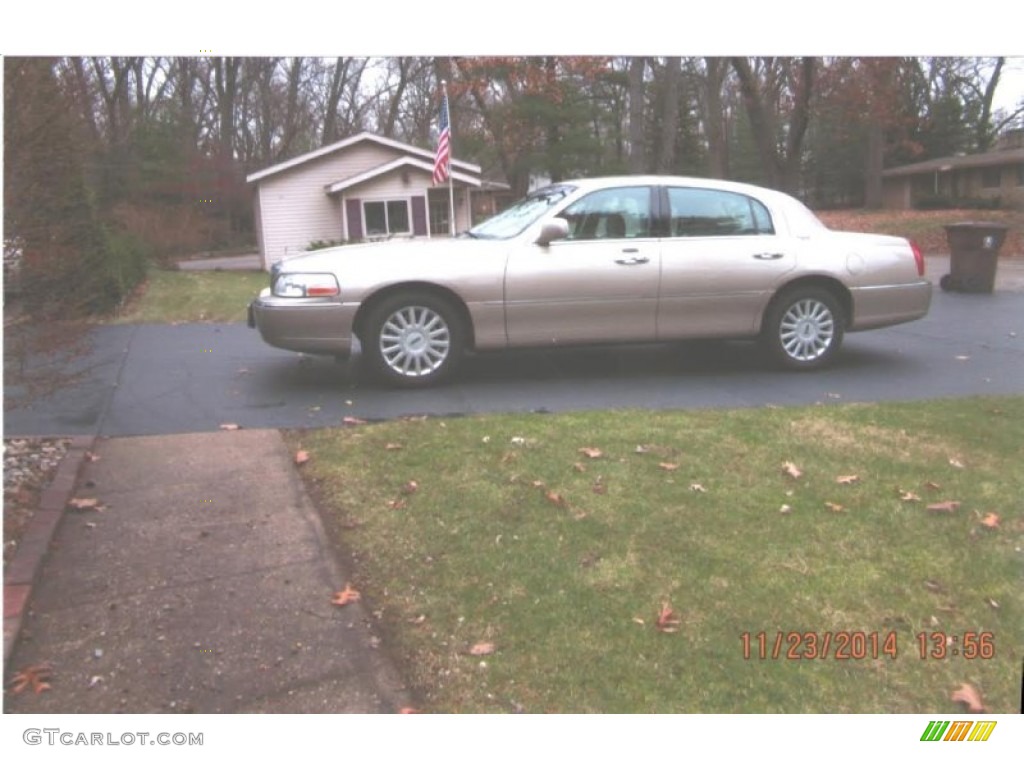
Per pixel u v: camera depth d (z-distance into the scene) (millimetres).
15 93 4148
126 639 3178
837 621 3322
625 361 7820
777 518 4129
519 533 3971
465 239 7039
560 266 6680
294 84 40719
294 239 26656
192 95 38031
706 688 2953
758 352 7992
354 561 3764
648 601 3424
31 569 3559
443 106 15219
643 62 24703
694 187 7070
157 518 4164
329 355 7160
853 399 6352
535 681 2967
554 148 28312
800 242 7176
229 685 2939
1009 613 3391
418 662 3062
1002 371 7277
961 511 4219
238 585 3553
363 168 26578
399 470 4738
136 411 6039
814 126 44719
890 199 46594
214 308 12258
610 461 4852
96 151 11562
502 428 5473
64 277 4812
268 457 5004
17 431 5488
